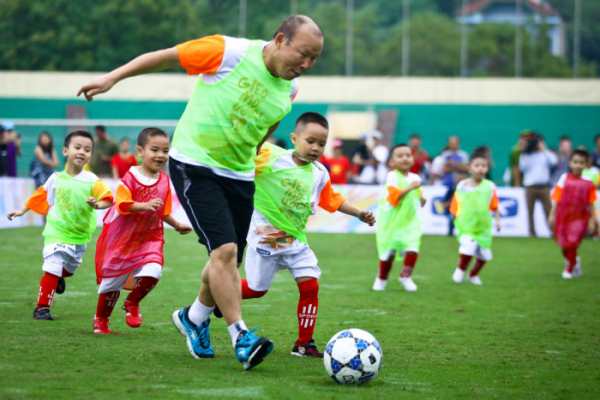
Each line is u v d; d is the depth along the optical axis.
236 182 7.25
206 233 6.97
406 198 14.49
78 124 41.66
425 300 13.15
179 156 7.10
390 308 12.06
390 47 64.19
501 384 6.80
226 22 64.12
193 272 16.42
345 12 69.31
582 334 9.84
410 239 14.36
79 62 58.03
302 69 6.97
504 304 12.80
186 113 7.24
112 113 51.72
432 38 63.66
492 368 7.56
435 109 52.00
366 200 29.53
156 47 59.81
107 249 8.92
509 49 60.59
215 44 6.93
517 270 18.69
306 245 8.45
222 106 6.98
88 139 10.27
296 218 8.39
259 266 8.47
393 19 73.62
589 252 23.83
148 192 9.12
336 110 52.47
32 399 5.57
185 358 7.44
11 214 10.19
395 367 7.49
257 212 8.44
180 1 60.50
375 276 16.89
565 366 7.74
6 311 10.34
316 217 30.33
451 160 29.66
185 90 51.94
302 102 52.44
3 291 12.34
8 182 26.53
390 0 73.88
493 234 29.89
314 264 8.34
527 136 28.20
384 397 6.12
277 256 8.41
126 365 6.95
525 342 9.18
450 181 29.81
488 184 15.74
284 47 6.88
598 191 28.39
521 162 28.48
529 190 28.48
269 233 8.35
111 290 8.85
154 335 8.88
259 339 6.71
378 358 6.60
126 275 8.91
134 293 9.19
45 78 51.72
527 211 29.48
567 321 10.97
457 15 67.56
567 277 17.19
